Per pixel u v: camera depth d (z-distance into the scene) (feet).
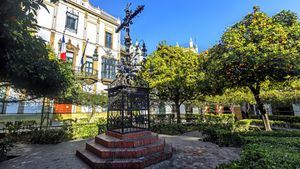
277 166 8.21
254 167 8.39
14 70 13.37
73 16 61.67
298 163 8.51
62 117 51.70
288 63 20.95
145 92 20.80
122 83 19.39
